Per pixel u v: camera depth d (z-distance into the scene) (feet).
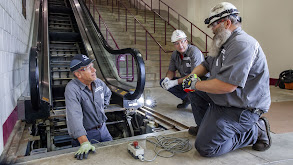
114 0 42.83
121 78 18.63
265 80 6.02
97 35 21.26
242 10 26.58
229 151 6.81
